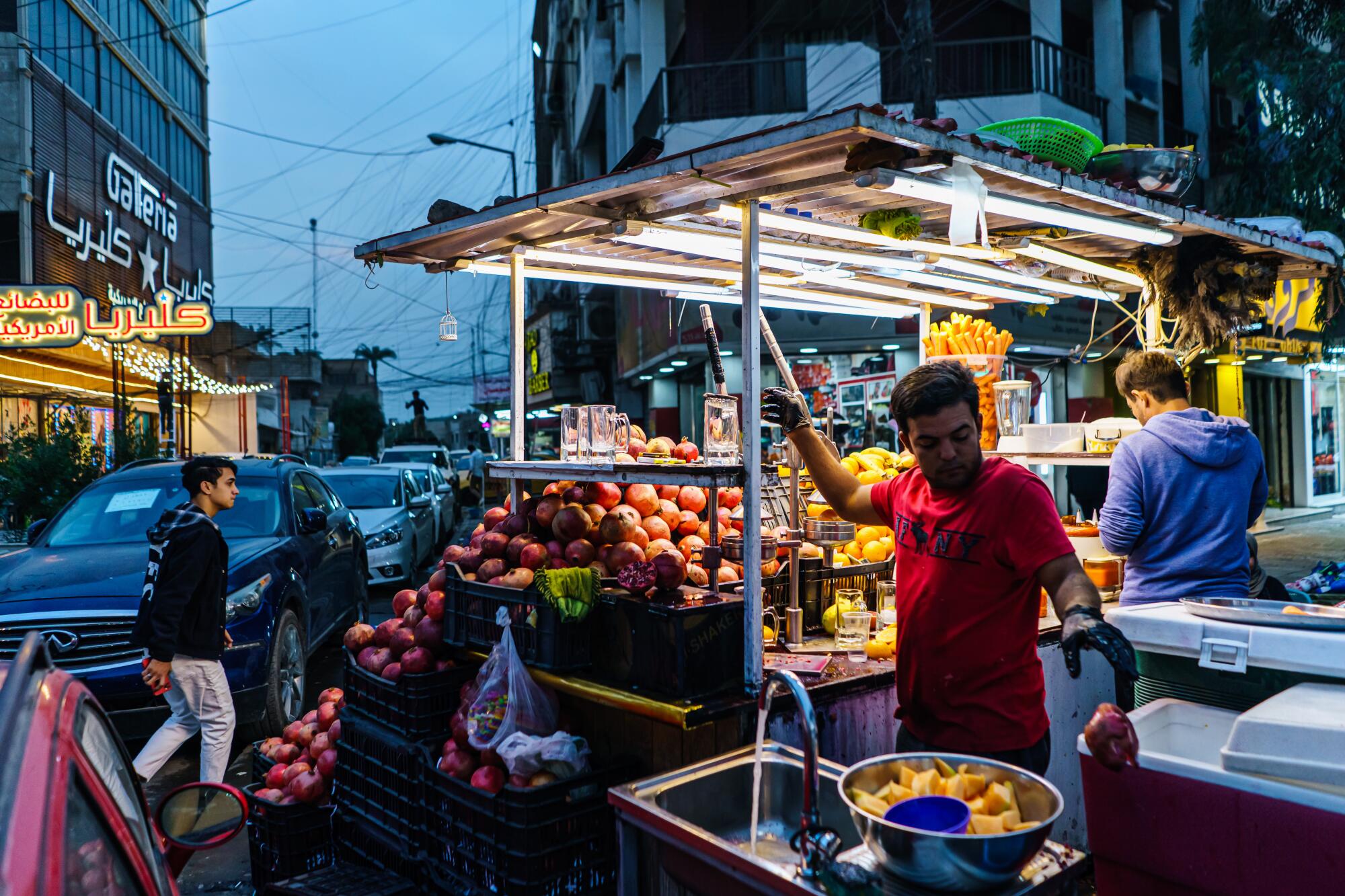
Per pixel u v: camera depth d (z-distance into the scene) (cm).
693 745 295
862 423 1327
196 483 439
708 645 289
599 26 2244
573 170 2917
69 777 123
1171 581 308
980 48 1527
